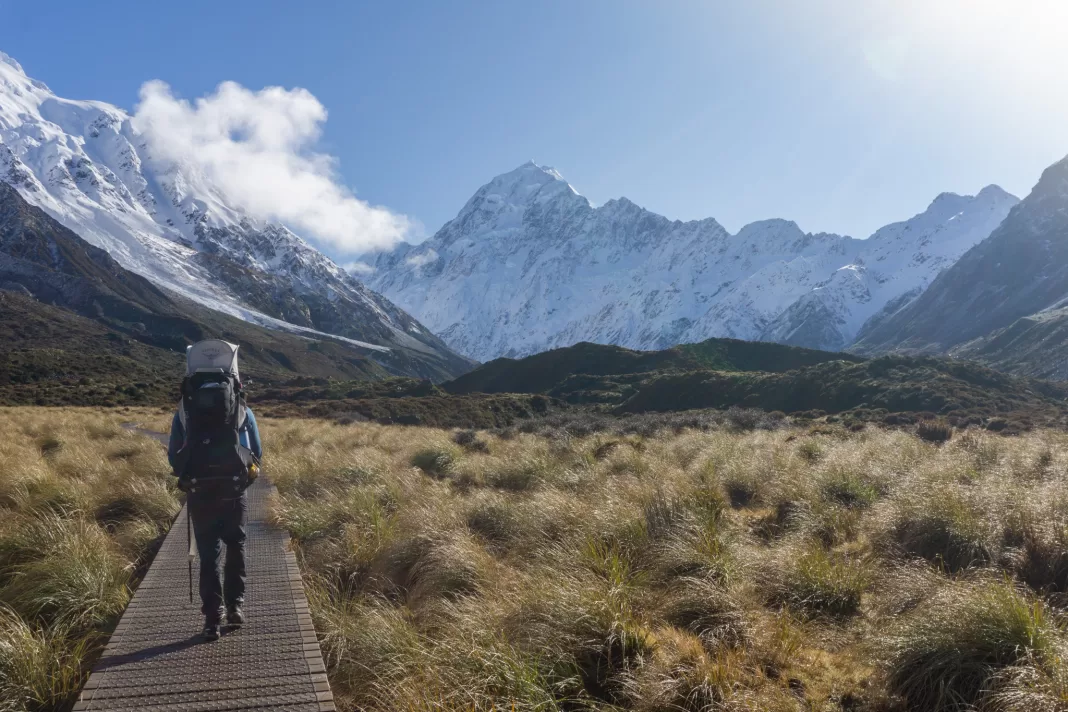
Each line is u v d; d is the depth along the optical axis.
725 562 5.94
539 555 6.35
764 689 3.98
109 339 135.75
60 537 6.56
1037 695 3.54
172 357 142.00
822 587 5.64
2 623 4.67
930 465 10.62
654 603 5.34
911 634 4.35
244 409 5.04
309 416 42.47
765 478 10.78
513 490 11.02
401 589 6.18
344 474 11.09
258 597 5.67
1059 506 7.03
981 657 4.08
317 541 7.57
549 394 76.75
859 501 9.14
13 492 8.90
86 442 15.63
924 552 6.79
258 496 10.42
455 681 3.93
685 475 10.41
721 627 4.80
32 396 47.16
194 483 4.70
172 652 4.46
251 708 3.70
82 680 4.30
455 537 6.52
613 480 9.69
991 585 4.78
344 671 4.45
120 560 6.70
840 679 4.35
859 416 38.59
